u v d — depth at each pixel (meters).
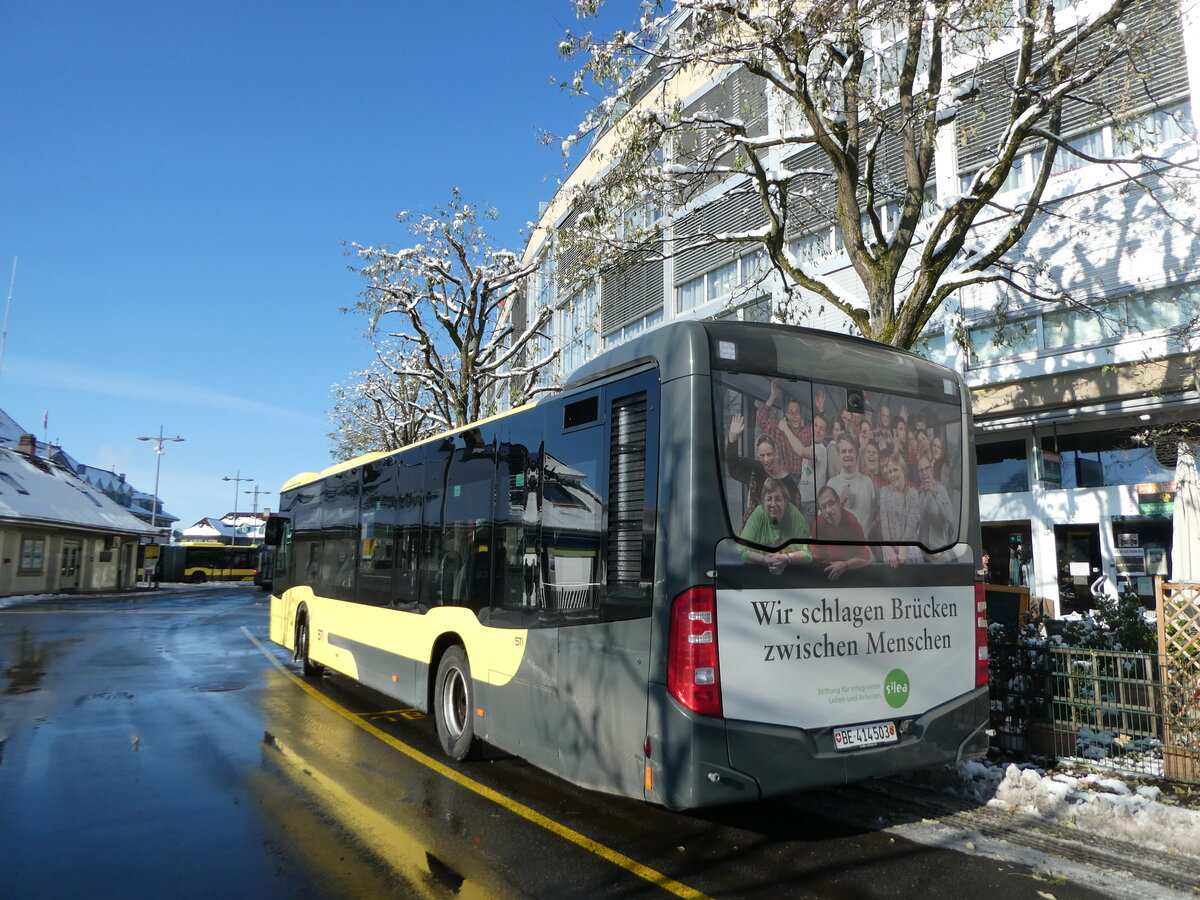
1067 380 12.54
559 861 4.47
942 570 5.08
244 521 90.12
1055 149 8.66
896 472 5.00
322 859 4.48
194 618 23.44
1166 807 4.94
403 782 6.05
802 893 4.03
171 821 5.11
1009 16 7.96
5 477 35.69
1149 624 6.99
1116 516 12.78
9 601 30.47
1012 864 4.39
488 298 18.64
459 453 7.07
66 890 4.05
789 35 7.93
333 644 10.04
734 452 4.39
